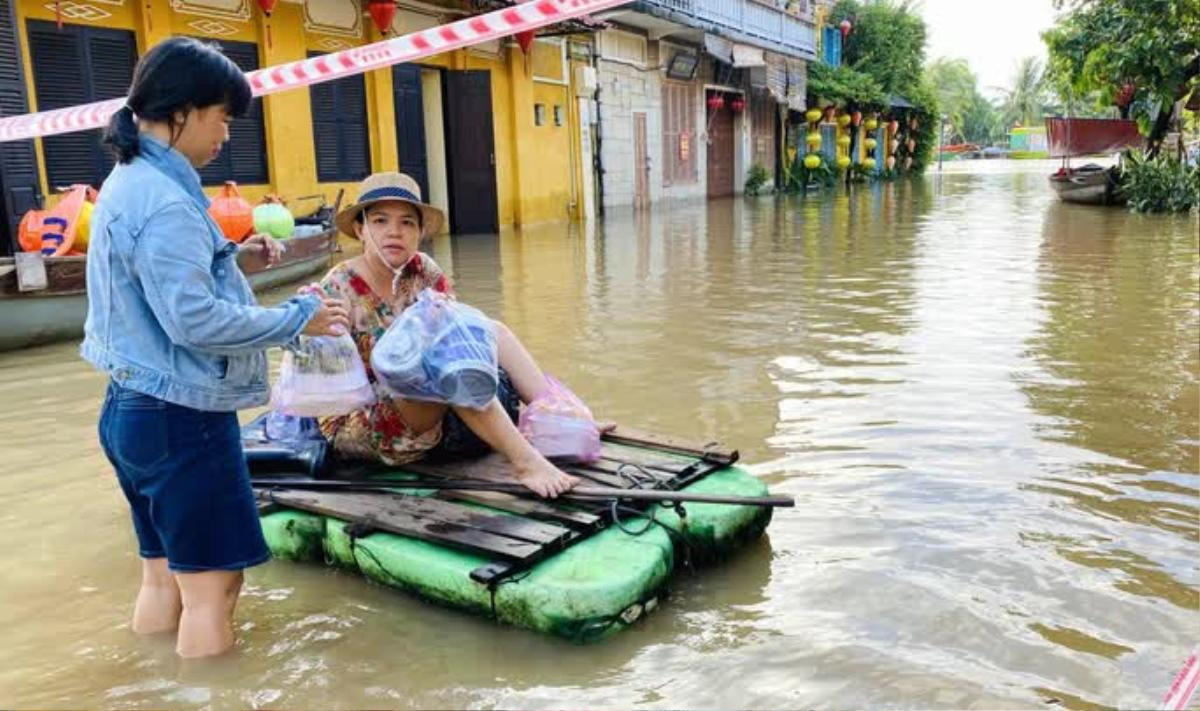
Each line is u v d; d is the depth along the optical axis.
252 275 8.77
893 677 2.61
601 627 2.83
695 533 3.28
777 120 29.52
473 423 3.39
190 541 2.68
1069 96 22.58
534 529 3.12
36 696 2.64
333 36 13.38
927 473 4.09
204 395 2.60
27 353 6.94
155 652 2.87
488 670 2.72
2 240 8.66
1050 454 4.29
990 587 3.09
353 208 3.54
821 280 9.67
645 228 16.44
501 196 16.61
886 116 36.06
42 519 3.87
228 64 2.62
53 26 10.03
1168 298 8.19
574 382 5.71
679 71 23.33
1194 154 22.75
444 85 16.08
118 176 2.54
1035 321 7.27
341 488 3.57
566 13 4.70
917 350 6.36
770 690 2.57
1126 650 2.72
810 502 3.81
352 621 3.03
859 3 36.41
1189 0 18.25
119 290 2.52
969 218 17.25
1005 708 2.46
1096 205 20.03
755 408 5.10
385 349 3.39
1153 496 3.80
